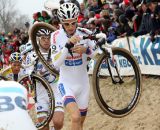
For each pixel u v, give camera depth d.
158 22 8.39
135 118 7.60
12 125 2.92
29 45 6.30
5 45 18.23
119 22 9.68
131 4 9.80
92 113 8.84
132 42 9.12
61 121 6.02
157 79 8.50
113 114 5.23
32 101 3.81
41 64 6.19
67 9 4.99
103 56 5.13
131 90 7.09
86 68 5.41
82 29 5.23
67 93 5.21
